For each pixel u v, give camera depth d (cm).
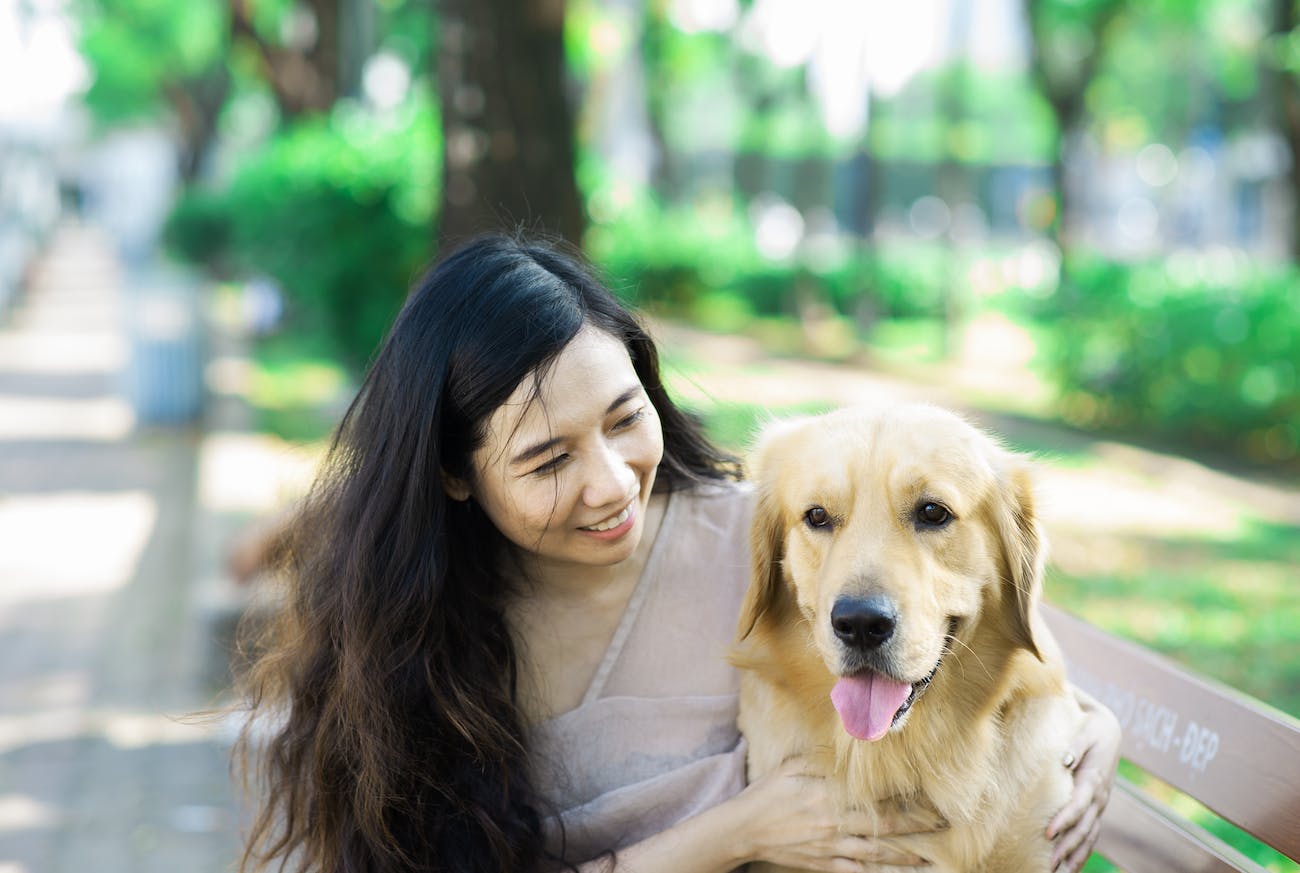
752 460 267
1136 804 275
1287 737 239
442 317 238
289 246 1275
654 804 247
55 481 1190
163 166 3359
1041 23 2017
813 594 239
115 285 3481
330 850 251
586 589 259
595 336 239
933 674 237
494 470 234
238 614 667
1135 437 1209
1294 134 1441
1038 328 1380
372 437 246
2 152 3488
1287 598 700
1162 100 3362
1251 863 240
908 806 241
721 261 2352
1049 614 330
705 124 4341
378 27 2172
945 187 2653
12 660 726
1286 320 1116
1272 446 1121
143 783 561
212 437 1189
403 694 242
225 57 3534
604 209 1578
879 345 1922
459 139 755
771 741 249
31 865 490
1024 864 239
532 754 251
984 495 242
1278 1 1420
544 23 742
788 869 247
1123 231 3966
